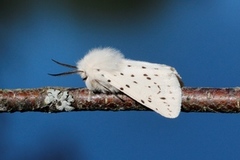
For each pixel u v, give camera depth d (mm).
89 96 178
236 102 173
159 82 181
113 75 182
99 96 178
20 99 178
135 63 186
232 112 174
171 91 177
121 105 179
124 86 179
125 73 183
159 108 176
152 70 184
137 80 182
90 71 181
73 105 179
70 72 185
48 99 178
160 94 179
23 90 179
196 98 175
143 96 178
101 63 182
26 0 530
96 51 187
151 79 182
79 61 186
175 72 184
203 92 174
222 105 173
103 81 179
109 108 178
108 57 183
